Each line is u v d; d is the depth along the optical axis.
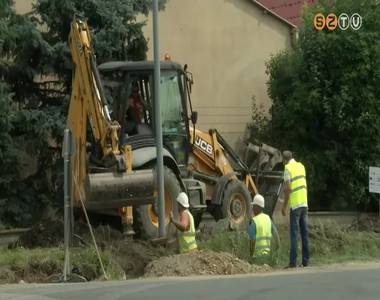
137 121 26.50
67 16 32.16
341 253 28.56
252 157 36.19
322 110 38.25
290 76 40.34
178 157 27.95
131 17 33.44
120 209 24.69
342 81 37.59
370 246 30.14
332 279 18.91
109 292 16.64
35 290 17.31
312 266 23.94
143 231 25.03
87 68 24.75
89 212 25.36
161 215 24.53
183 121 28.03
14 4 34.19
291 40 45.72
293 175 23.61
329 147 39.12
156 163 25.33
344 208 39.22
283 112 40.09
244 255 25.42
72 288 17.64
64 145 21.38
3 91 29.31
